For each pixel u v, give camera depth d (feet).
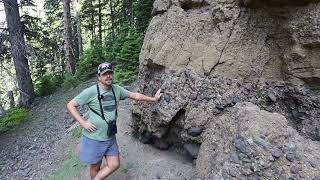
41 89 26.18
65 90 24.47
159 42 8.86
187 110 7.82
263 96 7.43
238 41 7.73
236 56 7.73
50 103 22.02
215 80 7.78
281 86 7.34
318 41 6.47
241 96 7.50
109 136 7.57
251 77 7.66
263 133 6.23
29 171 11.96
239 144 6.25
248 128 6.34
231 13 7.78
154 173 8.19
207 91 7.76
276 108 7.30
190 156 8.11
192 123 7.69
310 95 6.95
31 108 22.72
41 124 17.78
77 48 42.73
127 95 7.93
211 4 8.23
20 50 23.07
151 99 8.13
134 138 9.80
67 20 29.86
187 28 8.41
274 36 7.48
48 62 33.50
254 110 6.67
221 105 7.50
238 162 6.10
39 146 14.16
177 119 8.09
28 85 23.77
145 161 8.68
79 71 25.94
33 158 12.99
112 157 7.70
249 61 7.67
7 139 17.04
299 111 7.05
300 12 6.83
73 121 15.67
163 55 8.64
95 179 7.76
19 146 15.24
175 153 8.66
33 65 35.09
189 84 7.97
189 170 7.79
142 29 20.71
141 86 9.48
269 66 7.57
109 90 7.59
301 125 6.93
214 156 6.62
